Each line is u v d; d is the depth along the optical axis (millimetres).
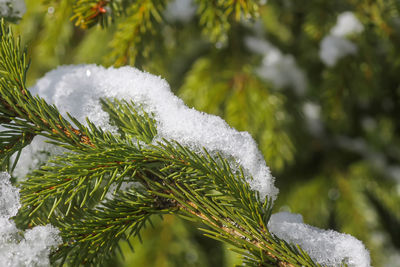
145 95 506
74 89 517
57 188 469
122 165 474
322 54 904
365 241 1006
